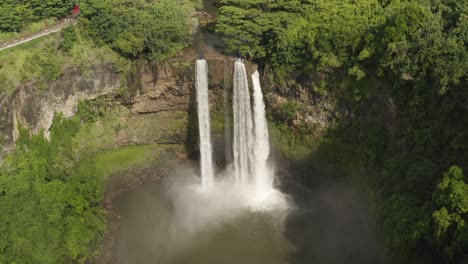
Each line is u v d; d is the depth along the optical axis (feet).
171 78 212.43
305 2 208.54
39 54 187.21
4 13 208.74
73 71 197.47
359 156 182.39
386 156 173.27
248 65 208.03
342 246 175.52
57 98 193.26
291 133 206.90
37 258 149.79
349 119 187.21
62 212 169.27
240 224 193.06
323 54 183.83
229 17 202.90
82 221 172.96
